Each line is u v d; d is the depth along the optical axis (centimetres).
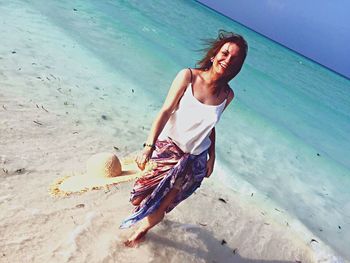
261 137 857
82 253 306
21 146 432
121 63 943
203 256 363
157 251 342
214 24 3459
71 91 643
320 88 2594
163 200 293
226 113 950
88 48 950
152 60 1097
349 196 701
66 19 1161
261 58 2947
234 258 383
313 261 435
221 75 259
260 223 469
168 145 283
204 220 424
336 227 556
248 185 568
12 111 501
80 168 424
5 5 1027
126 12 1852
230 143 739
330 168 829
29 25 931
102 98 669
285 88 1816
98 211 365
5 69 627
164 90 857
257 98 1338
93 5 1627
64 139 482
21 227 312
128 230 351
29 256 286
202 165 295
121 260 315
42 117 516
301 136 1034
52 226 325
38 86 611
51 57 774
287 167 728
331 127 1367
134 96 741
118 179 275
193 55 1438
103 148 494
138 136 569
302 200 607
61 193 275
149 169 278
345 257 474
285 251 431
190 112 270
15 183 366
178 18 2673
